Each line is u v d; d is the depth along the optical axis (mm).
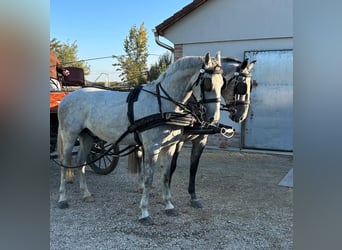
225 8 8055
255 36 7879
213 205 4258
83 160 4500
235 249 3025
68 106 4312
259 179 5609
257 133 8109
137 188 5059
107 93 4152
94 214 3914
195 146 4184
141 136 3621
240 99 4375
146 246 3080
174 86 3492
